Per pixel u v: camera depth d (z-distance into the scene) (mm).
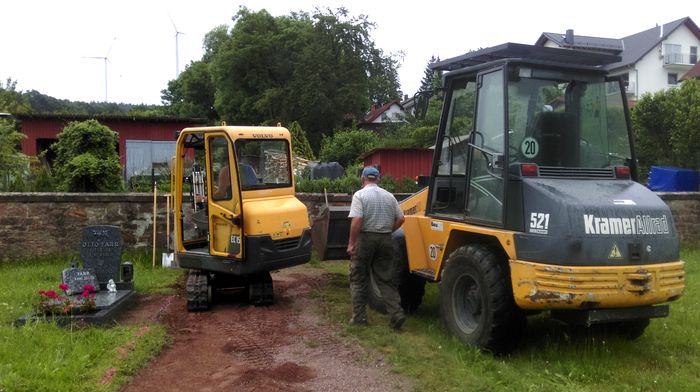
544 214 5422
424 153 24250
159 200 11750
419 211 7980
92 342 6191
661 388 5188
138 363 5719
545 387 5148
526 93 6094
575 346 6156
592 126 6316
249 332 6926
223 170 8109
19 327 6625
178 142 8648
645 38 45438
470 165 6496
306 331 6949
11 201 11125
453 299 6379
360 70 49062
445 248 6691
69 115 26438
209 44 62500
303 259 8336
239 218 7840
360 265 7016
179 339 6695
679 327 6922
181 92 62000
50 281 9492
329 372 5637
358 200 6883
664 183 18781
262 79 50281
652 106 23516
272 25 51781
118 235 8562
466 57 6859
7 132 15695
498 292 5727
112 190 14016
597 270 5234
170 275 10234
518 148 5977
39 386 4945
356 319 7113
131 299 8258
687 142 22125
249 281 8297
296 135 31891
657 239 5539
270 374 5555
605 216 5359
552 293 5242
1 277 9719
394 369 5633
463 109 6984
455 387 5207
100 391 4992
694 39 44375
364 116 52469
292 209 8258
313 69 47500
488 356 5828
